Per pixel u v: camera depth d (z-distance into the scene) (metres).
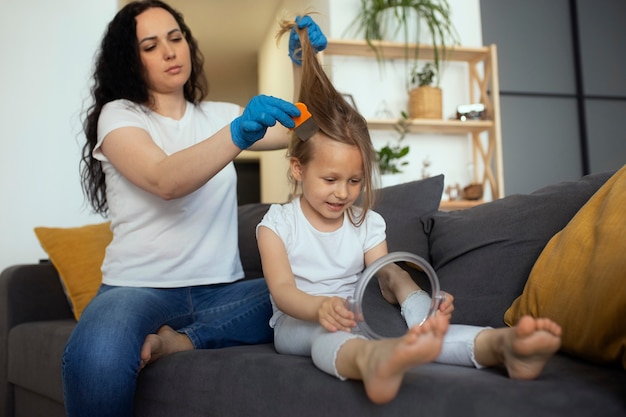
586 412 0.70
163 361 1.27
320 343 0.97
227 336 1.43
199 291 1.49
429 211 1.54
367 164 1.17
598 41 4.24
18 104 3.21
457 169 3.84
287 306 1.09
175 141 1.53
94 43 3.36
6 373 2.06
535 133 4.07
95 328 1.22
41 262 2.48
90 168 1.57
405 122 3.46
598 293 0.91
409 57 3.70
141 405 1.30
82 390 1.18
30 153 3.21
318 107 1.17
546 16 4.17
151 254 1.44
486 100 3.71
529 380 0.80
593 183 1.29
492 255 1.28
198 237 1.48
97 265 2.13
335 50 3.54
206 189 1.52
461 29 3.86
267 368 1.03
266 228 1.22
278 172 5.34
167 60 1.52
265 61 5.66
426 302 1.00
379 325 0.96
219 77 6.88
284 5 4.80
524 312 1.10
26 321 2.10
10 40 3.22
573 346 0.95
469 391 0.76
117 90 1.55
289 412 0.96
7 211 3.15
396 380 0.79
